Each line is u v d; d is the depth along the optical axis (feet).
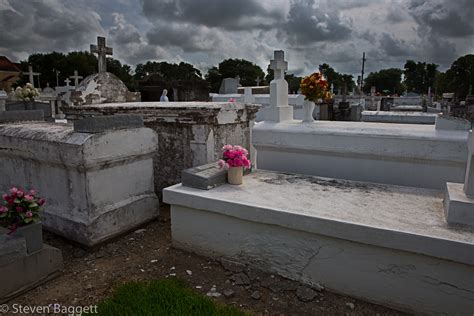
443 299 7.75
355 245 8.48
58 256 9.89
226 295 8.79
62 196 11.84
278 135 14.69
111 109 16.75
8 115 14.90
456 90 153.17
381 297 8.37
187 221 11.08
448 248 7.43
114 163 11.87
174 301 8.32
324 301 8.63
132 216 12.73
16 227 9.07
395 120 27.35
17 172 13.26
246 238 10.01
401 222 8.46
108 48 20.72
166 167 16.16
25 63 182.19
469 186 8.45
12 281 8.82
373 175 13.15
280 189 11.32
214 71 192.75
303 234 9.12
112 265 10.55
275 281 9.43
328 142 13.60
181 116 14.85
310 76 14.98
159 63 198.70
